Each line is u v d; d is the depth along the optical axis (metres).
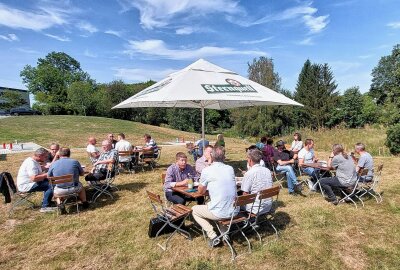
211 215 4.00
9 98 46.44
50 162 7.14
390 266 3.66
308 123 34.81
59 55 57.69
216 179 3.98
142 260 3.94
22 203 6.29
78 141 20.44
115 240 4.55
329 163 6.43
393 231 4.64
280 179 8.20
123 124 30.08
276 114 28.12
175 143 21.33
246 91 5.79
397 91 17.34
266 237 4.51
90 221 5.31
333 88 34.69
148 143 10.27
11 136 20.27
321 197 6.43
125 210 5.86
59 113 45.41
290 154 8.84
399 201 6.06
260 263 3.79
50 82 51.78
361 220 5.11
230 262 3.82
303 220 5.12
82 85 40.22
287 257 3.92
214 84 5.70
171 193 5.13
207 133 36.75
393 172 8.89
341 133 18.39
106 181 6.85
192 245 4.29
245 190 4.38
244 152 14.89
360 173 5.66
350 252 4.03
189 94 5.09
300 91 36.44
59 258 4.05
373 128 19.88
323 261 3.82
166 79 6.67
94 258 4.03
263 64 29.89
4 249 4.32
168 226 4.68
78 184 5.74
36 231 4.91
